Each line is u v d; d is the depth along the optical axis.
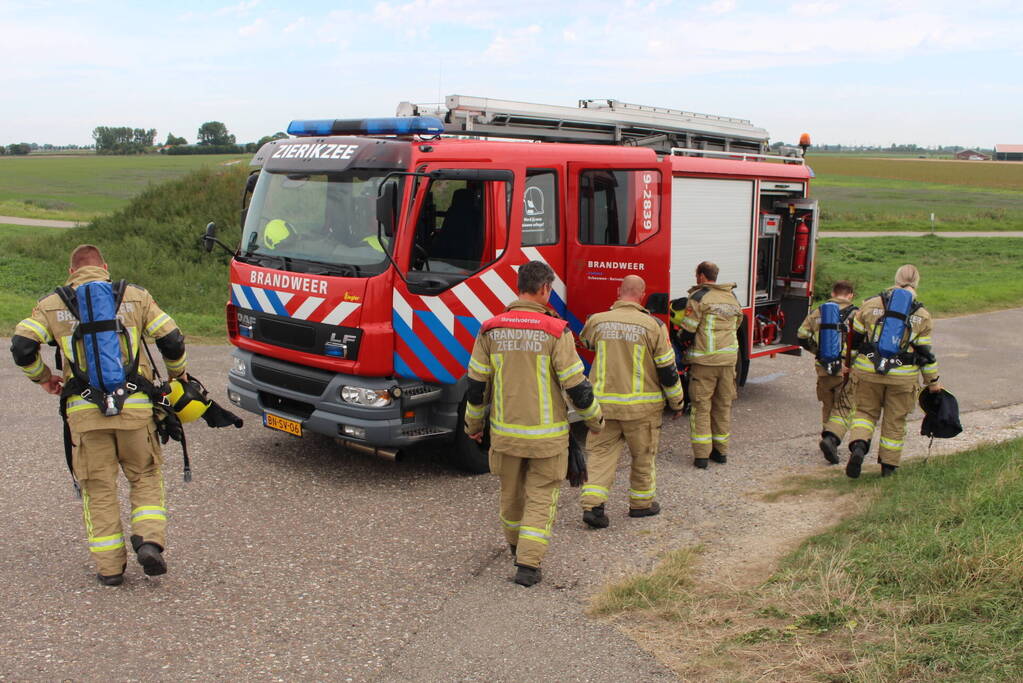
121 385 4.48
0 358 10.49
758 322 10.10
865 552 4.79
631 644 4.11
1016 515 4.95
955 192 88.62
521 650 4.07
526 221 6.79
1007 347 13.37
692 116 10.03
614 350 5.69
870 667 3.52
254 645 4.08
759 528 5.69
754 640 3.99
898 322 6.60
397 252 6.09
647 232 7.47
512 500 5.01
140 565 4.93
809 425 8.82
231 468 6.71
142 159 109.25
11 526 5.39
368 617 4.40
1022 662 3.37
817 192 86.69
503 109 7.74
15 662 3.83
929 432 6.94
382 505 6.05
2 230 27.45
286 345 6.61
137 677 3.76
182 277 17.55
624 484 6.75
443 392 6.59
